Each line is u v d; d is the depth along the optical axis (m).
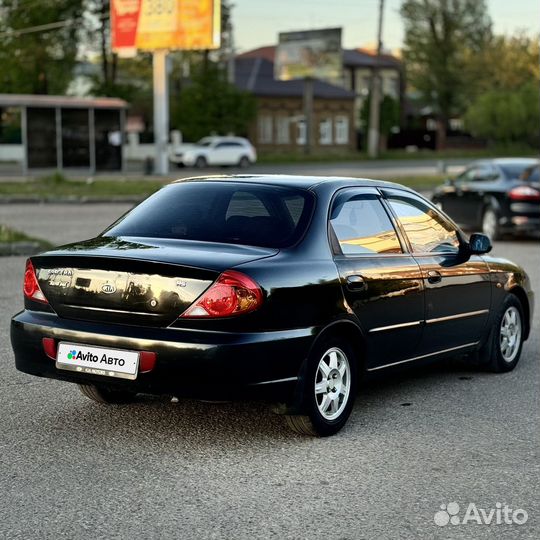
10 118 48.72
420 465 5.15
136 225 5.90
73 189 28.86
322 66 67.06
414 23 82.31
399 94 90.00
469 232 19.16
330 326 5.54
